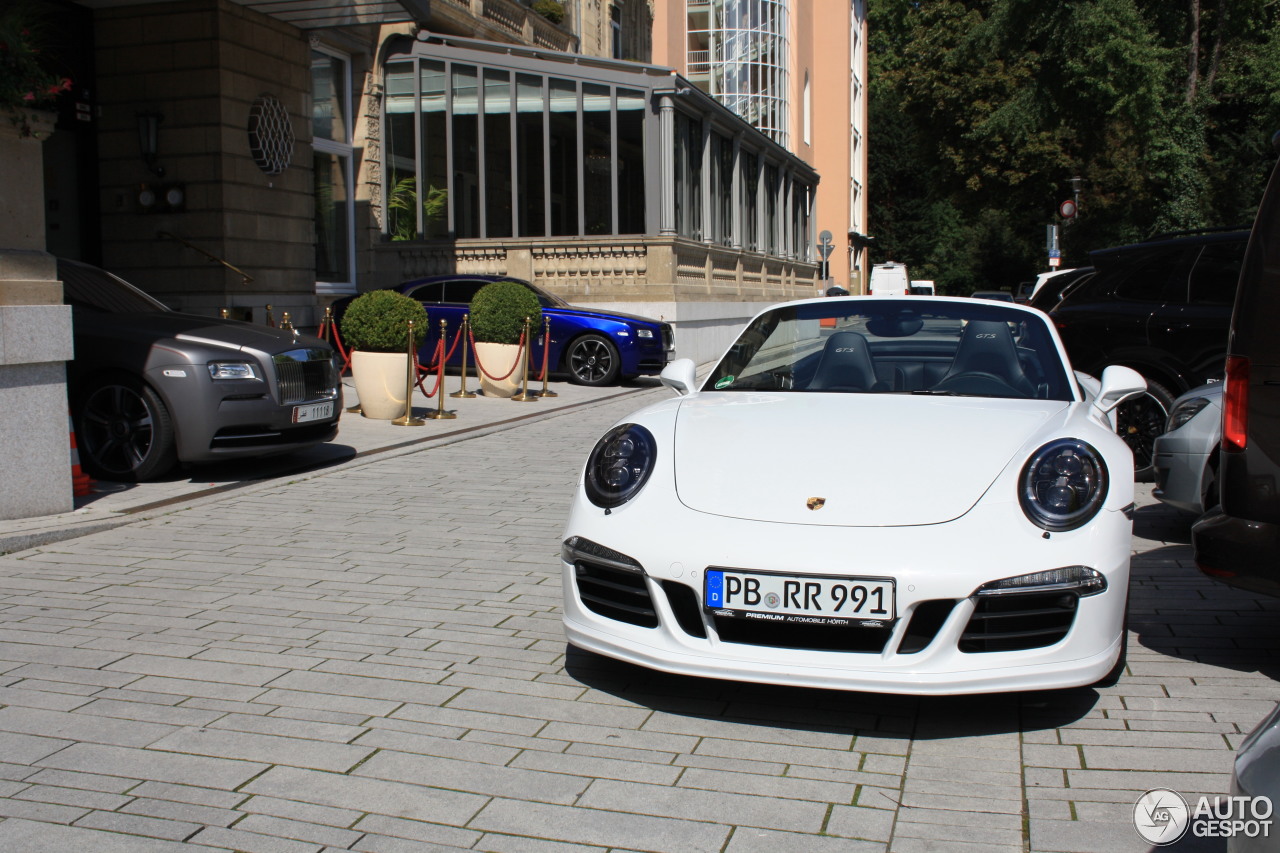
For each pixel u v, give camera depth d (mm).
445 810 2793
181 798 2857
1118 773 3002
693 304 18922
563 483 7688
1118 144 31328
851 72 47812
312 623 4402
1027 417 3846
